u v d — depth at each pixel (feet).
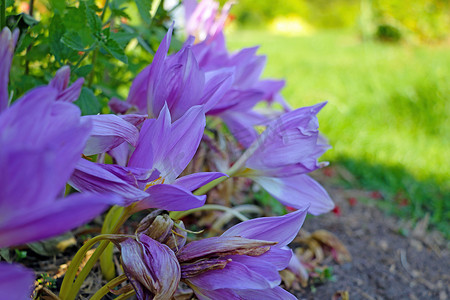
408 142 3.41
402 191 2.64
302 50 8.38
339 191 2.57
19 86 1.27
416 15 9.12
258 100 1.31
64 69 0.84
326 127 3.47
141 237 0.92
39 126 0.71
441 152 3.27
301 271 1.45
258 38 10.78
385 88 4.52
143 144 0.93
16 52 1.18
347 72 5.83
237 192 2.00
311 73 5.82
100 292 0.98
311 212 1.18
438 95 4.06
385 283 1.68
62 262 1.34
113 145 0.93
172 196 0.91
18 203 0.66
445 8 9.22
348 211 2.30
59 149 0.72
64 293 0.99
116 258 1.39
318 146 1.14
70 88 0.87
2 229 0.66
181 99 1.06
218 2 1.41
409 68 5.84
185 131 0.93
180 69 1.05
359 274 1.71
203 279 0.92
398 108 4.00
